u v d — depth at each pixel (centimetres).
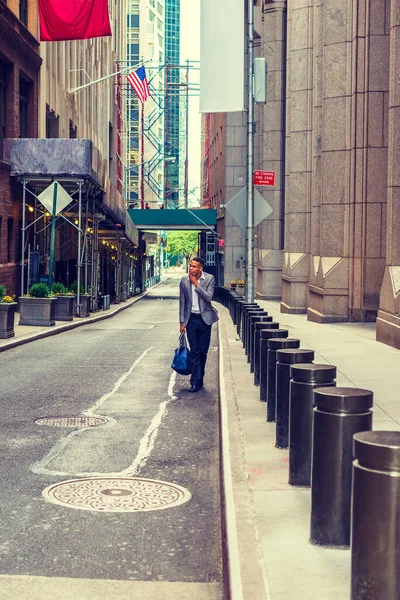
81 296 3466
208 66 2138
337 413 534
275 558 512
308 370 693
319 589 459
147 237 8394
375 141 2628
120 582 523
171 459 863
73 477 783
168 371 1595
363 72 2609
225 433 919
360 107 2622
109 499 711
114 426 1035
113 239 5450
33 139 3269
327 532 535
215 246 7594
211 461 857
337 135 2711
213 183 8744
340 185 2725
